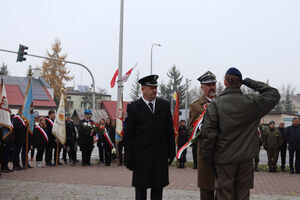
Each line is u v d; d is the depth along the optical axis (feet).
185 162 50.57
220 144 13.53
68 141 46.83
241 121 13.50
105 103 191.42
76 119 172.55
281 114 149.48
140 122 16.33
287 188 29.40
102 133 47.19
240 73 14.10
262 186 30.50
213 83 17.61
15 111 149.69
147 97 16.57
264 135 44.24
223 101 13.75
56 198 22.31
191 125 17.53
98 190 25.89
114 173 37.65
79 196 23.24
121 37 54.19
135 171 16.31
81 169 41.39
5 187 26.25
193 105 17.57
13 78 170.40
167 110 16.83
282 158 44.57
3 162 36.29
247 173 13.64
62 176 33.83
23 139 38.55
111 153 49.37
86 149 46.98
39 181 29.86
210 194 16.67
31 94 37.96
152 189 16.49
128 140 16.40
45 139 43.21
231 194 13.37
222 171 13.53
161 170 16.22
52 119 46.85
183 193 25.39
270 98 13.65
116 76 55.88
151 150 16.16
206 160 13.79
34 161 50.42
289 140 42.39
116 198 22.76
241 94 13.94
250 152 13.50
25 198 22.16
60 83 183.83
